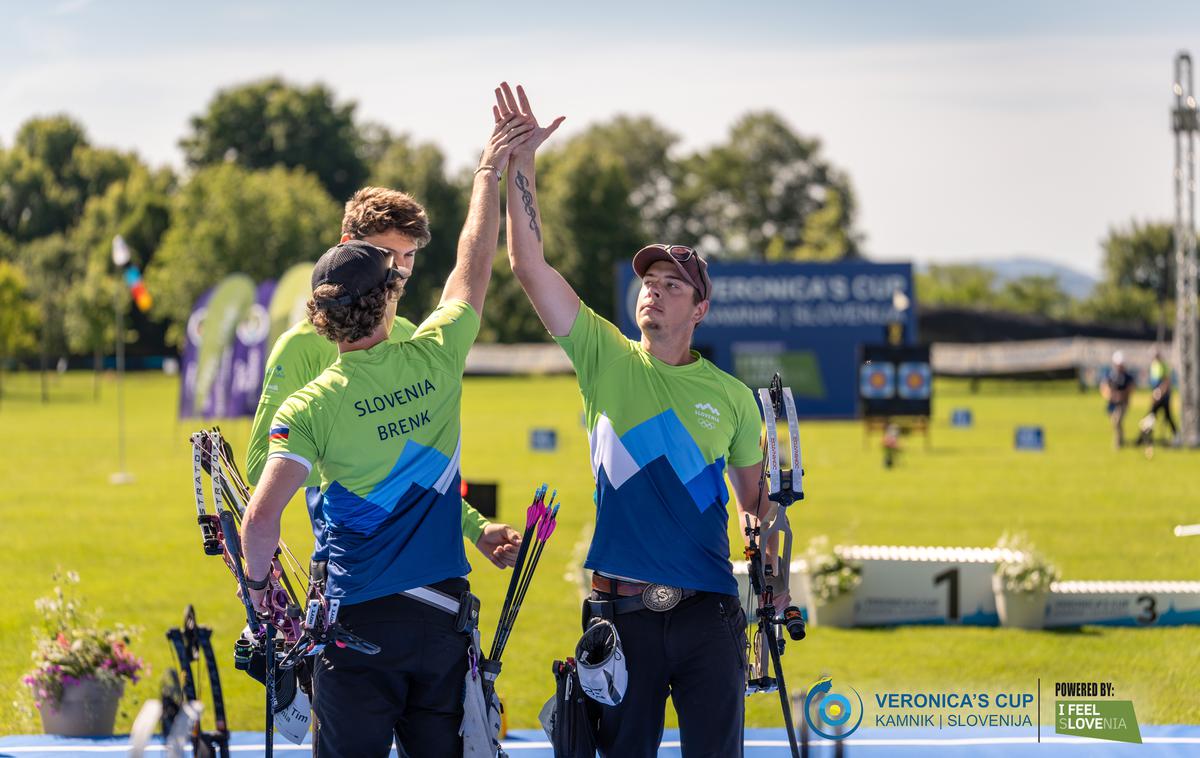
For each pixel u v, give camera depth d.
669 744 9.66
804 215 170.88
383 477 5.84
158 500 29.70
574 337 6.57
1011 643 14.12
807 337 60.84
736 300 61.09
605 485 6.49
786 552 6.66
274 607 5.98
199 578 19.41
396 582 5.84
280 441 5.75
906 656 13.52
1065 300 174.00
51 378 119.88
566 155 143.62
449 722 6.04
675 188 173.50
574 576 15.56
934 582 15.23
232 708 11.47
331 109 159.75
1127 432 49.69
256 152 157.00
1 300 112.12
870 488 31.08
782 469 6.50
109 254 137.25
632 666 6.38
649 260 6.58
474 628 6.06
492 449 42.69
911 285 60.53
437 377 6.02
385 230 6.49
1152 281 152.62
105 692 9.97
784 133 170.62
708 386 6.57
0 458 40.94
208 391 37.59
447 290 6.43
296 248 118.38
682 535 6.41
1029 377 92.06
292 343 6.75
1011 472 34.75
